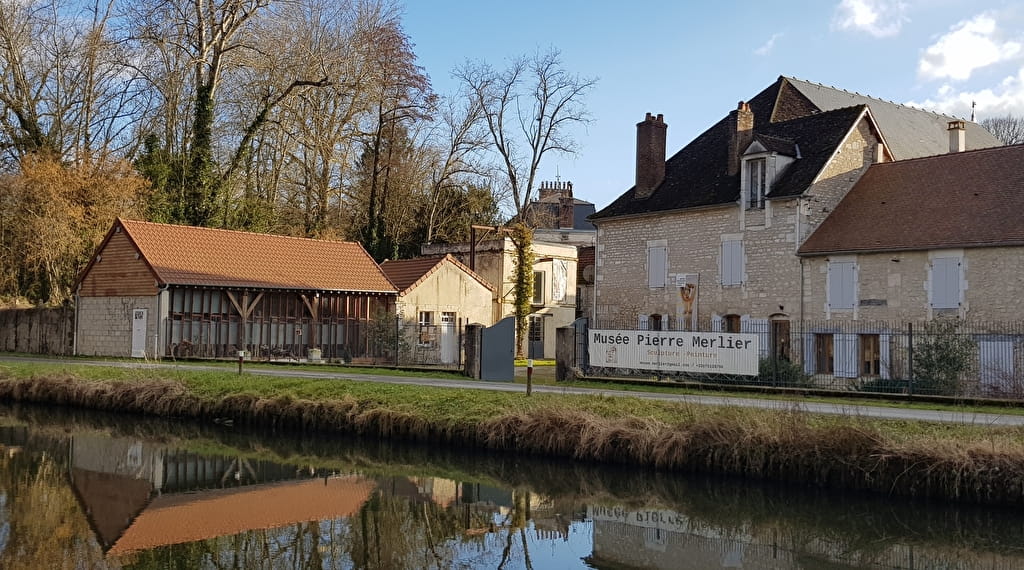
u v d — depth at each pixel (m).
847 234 27.09
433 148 51.81
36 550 11.68
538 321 44.81
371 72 45.03
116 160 38.59
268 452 18.66
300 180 48.50
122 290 31.88
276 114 43.88
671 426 15.60
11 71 38.78
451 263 38.59
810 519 13.37
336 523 13.37
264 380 22.59
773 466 14.35
